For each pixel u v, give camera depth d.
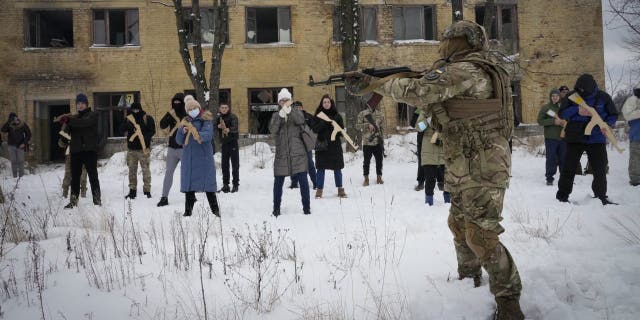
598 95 7.39
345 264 4.52
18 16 21.52
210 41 22.30
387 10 22.61
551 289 3.54
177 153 8.88
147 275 4.43
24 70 21.53
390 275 4.17
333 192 10.20
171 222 6.52
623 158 14.10
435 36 23.00
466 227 3.26
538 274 3.84
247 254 4.84
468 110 3.20
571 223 5.82
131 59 21.78
